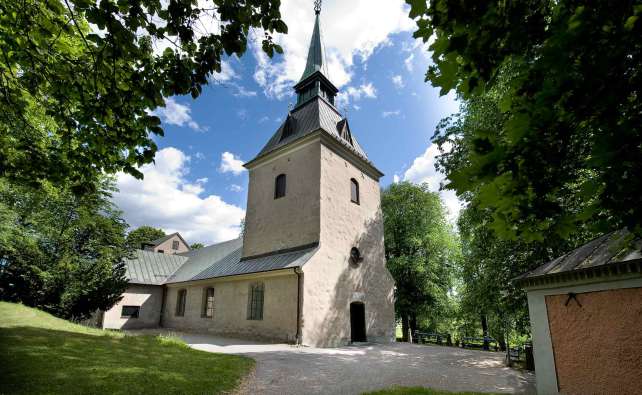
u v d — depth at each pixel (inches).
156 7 145.5
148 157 197.2
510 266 517.3
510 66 383.2
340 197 711.7
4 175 208.1
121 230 721.6
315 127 733.3
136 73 161.0
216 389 255.3
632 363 226.1
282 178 754.8
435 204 1031.0
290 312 559.2
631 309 229.3
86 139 193.6
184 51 158.1
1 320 395.9
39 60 173.6
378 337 704.4
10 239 565.9
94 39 152.3
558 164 79.5
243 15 145.9
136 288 923.4
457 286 982.4
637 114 70.9
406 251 1019.9
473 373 378.9
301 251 638.5
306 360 413.4
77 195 211.8
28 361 259.3
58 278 586.2
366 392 271.6
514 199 82.7
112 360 296.5
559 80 69.9
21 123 255.8
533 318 297.9
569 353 266.2
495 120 469.1
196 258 1057.5
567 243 461.1
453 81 86.0
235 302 679.7
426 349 595.8
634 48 67.1
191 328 796.6
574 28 67.9
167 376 269.3
